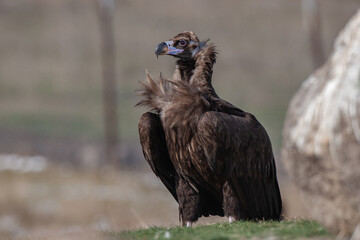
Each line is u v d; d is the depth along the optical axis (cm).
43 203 5925
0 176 7069
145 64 17862
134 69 17438
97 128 12419
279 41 19988
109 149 8894
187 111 2025
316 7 8850
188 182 2111
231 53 18988
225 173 2055
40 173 7356
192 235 1759
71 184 6850
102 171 7919
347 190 1494
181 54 2194
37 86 16075
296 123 1599
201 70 2162
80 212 5597
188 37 2202
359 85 1491
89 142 10619
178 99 2050
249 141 2083
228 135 2017
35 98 15125
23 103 14550
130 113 13512
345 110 1494
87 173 7556
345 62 1566
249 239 1669
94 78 17075
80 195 6259
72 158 9181
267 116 13612
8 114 13400
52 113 13738
